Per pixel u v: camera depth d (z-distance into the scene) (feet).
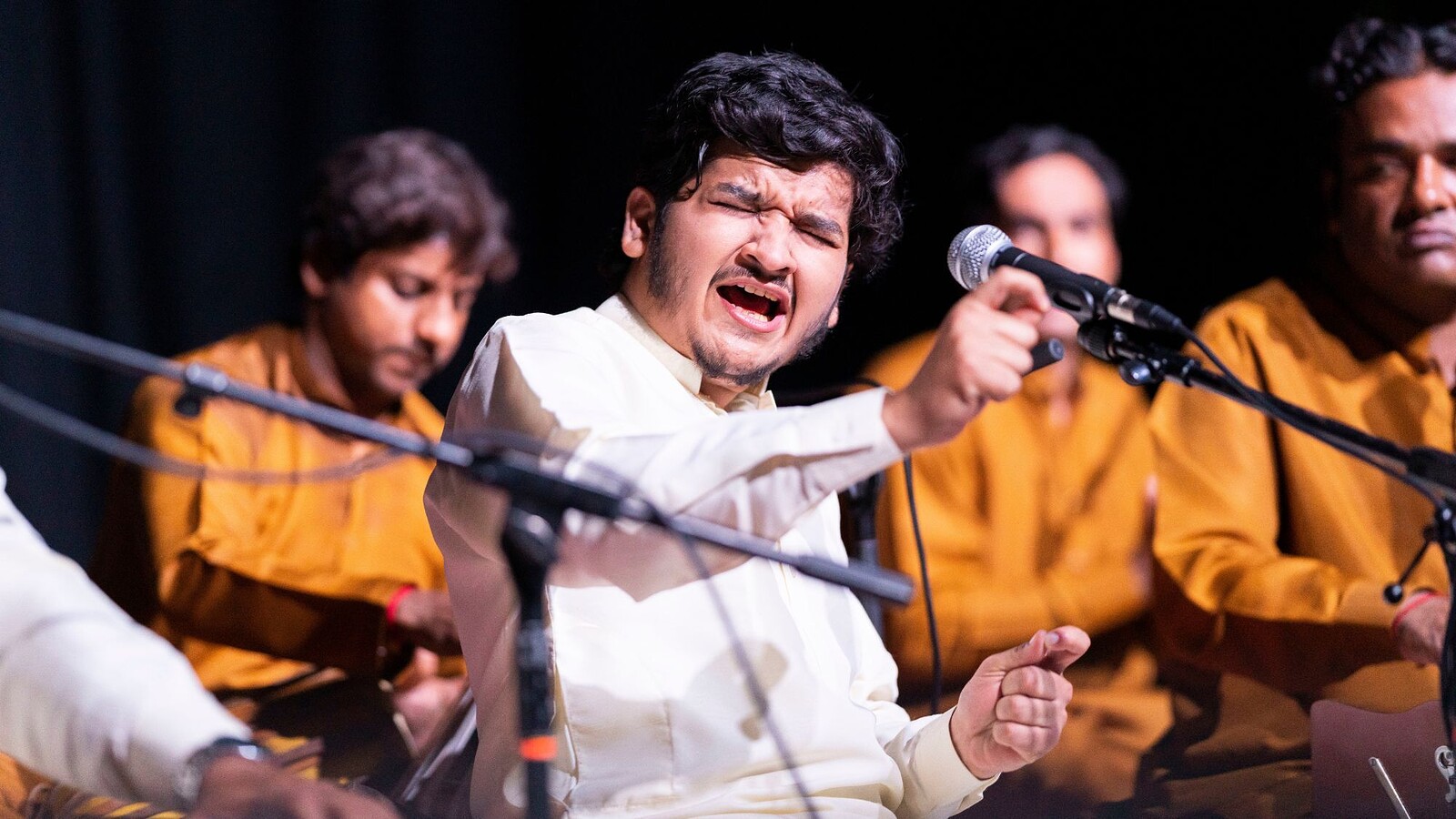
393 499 27.30
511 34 37.24
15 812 17.88
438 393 34.63
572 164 37.81
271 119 33.73
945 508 28.07
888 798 14.84
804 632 14.82
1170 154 34.71
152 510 25.22
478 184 27.94
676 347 15.42
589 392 13.15
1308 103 27.73
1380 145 26.50
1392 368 26.86
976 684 15.46
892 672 16.43
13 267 29.91
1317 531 26.37
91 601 10.16
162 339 32.09
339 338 27.25
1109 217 28.99
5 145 29.91
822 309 15.62
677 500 11.02
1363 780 16.56
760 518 11.02
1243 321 27.43
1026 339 10.60
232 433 26.13
